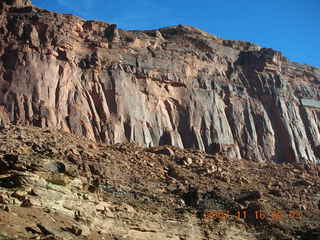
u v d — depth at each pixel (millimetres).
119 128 48812
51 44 49000
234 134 55344
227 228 36875
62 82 48031
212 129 53812
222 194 41219
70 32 50656
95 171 39531
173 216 36406
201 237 35219
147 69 53562
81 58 50812
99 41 52375
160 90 53625
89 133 46875
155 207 37188
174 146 50344
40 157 36000
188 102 54250
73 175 33531
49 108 46000
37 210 29094
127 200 37188
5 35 48125
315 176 50719
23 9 50844
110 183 38562
